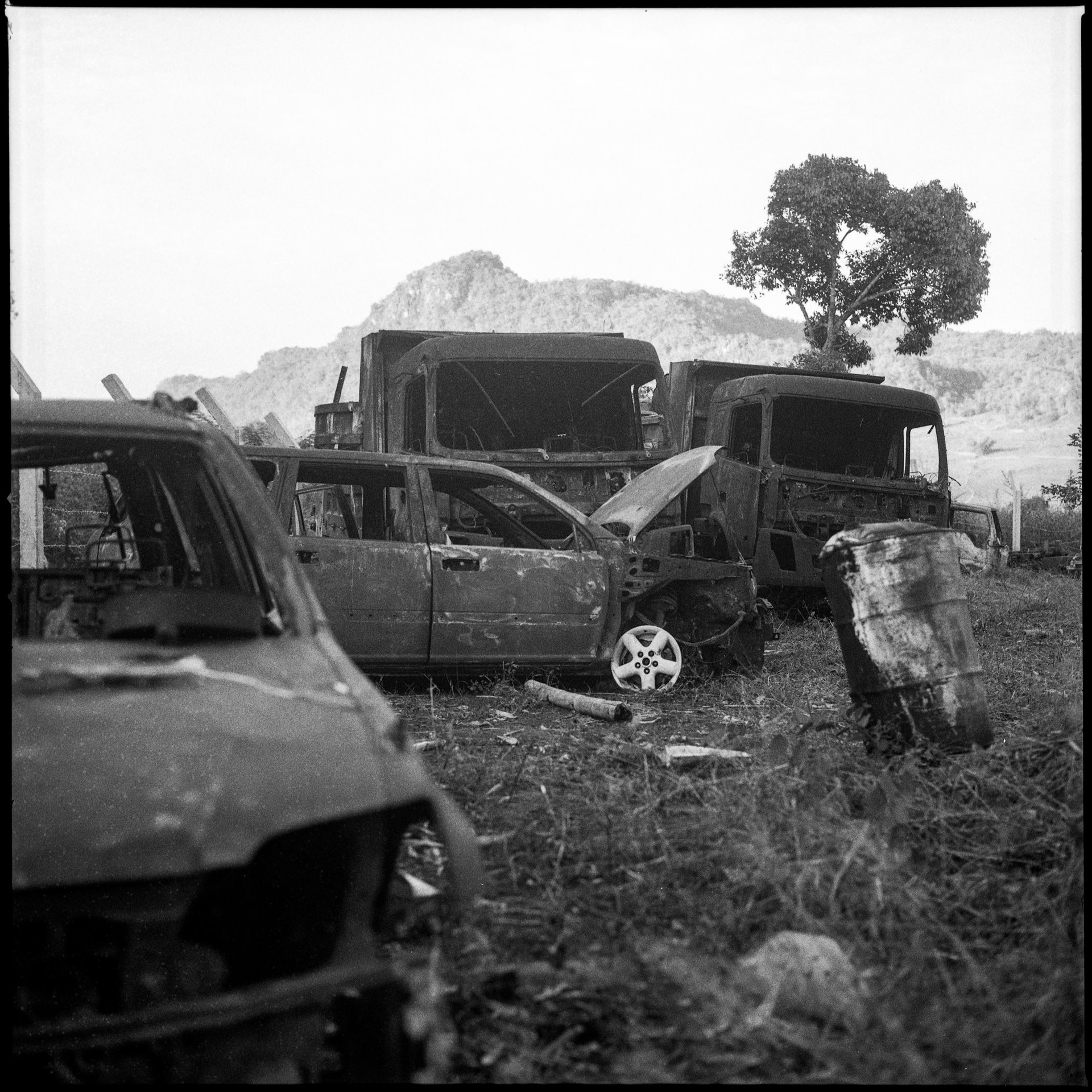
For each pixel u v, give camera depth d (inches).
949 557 208.2
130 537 170.6
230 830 88.6
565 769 206.8
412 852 147.0
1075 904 132.9
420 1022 91.0
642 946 125.9
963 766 190.5
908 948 125.0
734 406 493.7
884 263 1363.2
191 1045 92.7
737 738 233.3
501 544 336.5
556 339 434.0
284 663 107.7
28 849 86.5
